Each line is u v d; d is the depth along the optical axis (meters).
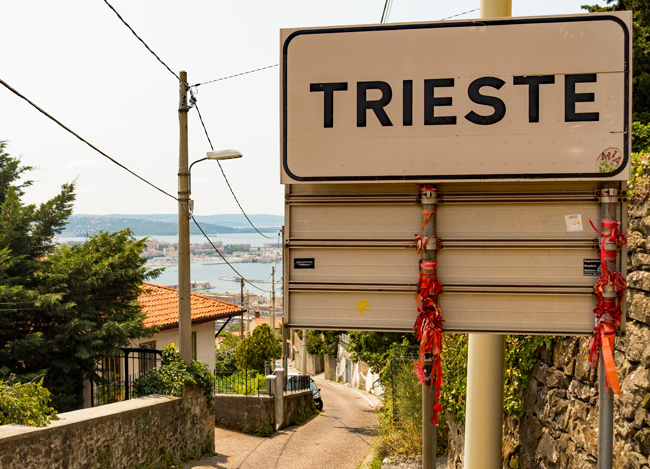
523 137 2.53
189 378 9.52
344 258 2.65
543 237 2.55
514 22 2.54
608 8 10.00
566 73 2.51
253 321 51.59
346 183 2.62
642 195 3.66
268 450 10.99
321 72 2.62
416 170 2.58
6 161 10.56
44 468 6.13
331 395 24.52
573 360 4.14
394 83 2.59
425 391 2.63
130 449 7.83
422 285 2.55
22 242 9.70
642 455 3.25
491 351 3.57
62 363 9.56
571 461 4.08
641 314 3.48
